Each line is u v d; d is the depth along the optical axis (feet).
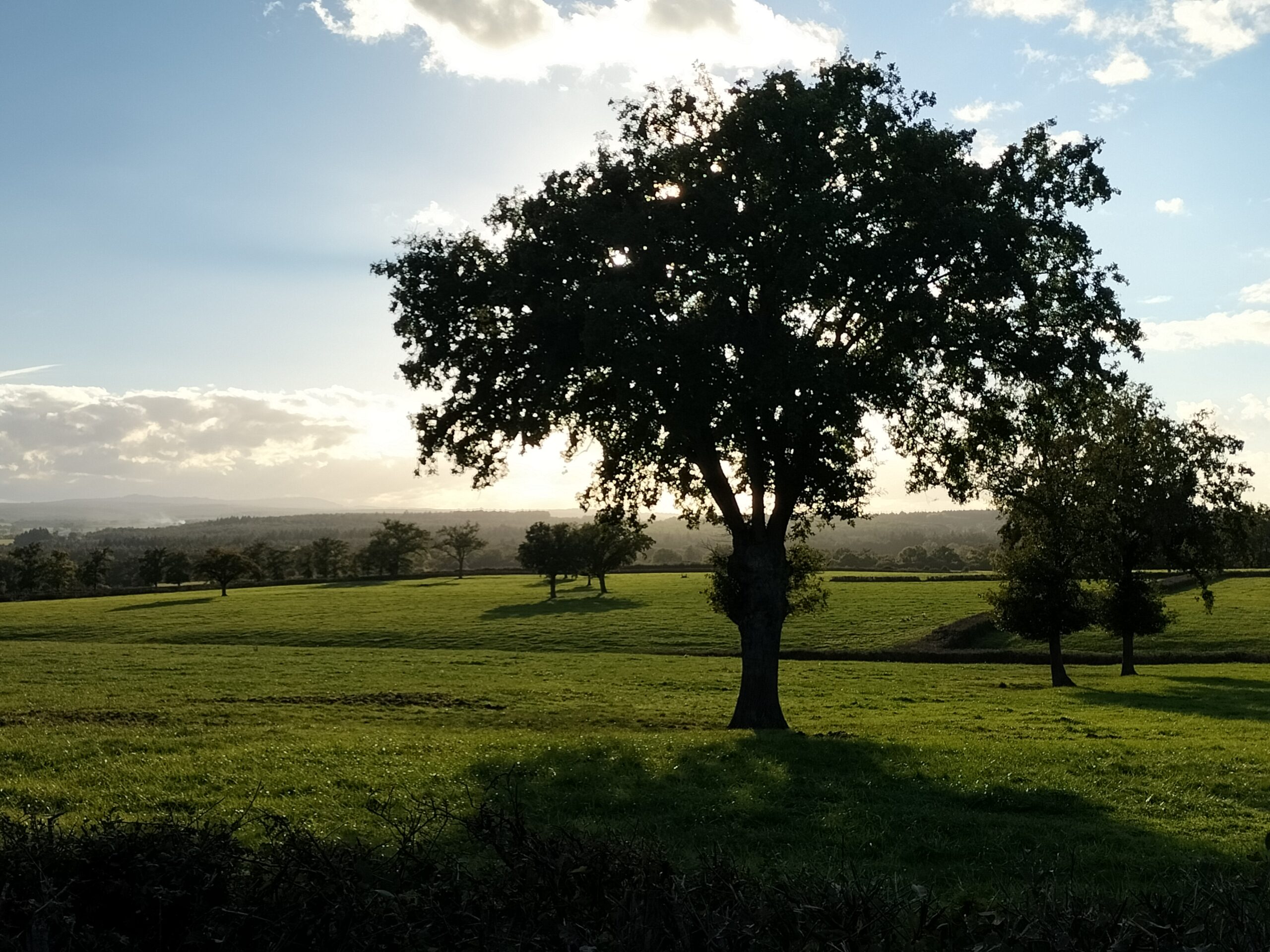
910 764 61.87
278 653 198.18
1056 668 159.53
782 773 57.26
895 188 81.10
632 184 84.12
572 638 231.91
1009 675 173.27
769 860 37.58
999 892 31.04
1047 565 160.76
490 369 89.86
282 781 52.65
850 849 39.78
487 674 160.45
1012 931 19.10
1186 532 169.17
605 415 92.12
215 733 77.82
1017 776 58.08
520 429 90.94
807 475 88.89
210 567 406.41
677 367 76.89
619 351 77.05
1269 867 22.90
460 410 91.15
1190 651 204.33
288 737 74.43
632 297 75.00
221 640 239.91
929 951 19.86
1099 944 18.98
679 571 483.10
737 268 82.28
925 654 201.57
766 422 80.38
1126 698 132.77
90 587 556.51
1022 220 81.46
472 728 96.73
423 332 89.71
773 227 80.74
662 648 215.72
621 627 246.88
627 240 78.64
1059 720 103.35
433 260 88.94
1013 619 160.66
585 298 77.97
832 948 17.95
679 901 18.60
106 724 89.92
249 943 19.57
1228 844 41.39
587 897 19.62
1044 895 21.38
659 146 87.04
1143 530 171.63
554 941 18.17
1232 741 79.97
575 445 99.71
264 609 315.37
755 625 95.35
